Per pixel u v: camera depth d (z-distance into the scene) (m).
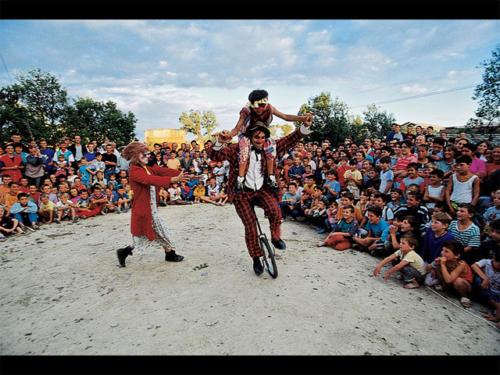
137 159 3.68
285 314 2.82
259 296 3.17
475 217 4.04
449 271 3.27
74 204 7.13
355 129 22.14
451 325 2.74
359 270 3.91
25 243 5.36
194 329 2.62
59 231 6.14
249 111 3.22
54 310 3.02
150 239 3.80
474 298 3.18
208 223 6.48
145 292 3.33
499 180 4.34
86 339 2.54
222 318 2.77
